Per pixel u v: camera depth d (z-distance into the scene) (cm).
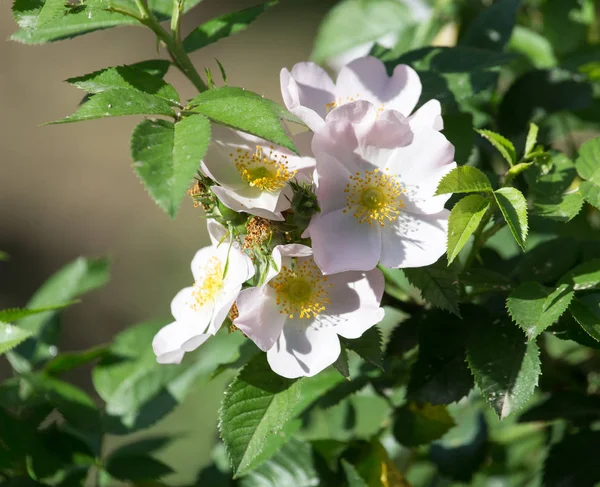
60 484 66
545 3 78
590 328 56
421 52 65
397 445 70
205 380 69
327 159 56
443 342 60
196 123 53
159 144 53
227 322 58
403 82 60
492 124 71
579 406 65
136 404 67
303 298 57
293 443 65
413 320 62
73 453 66
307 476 65
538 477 70
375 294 57
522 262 62
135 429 67
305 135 57
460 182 56
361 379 64
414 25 79
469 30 69
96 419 66
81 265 72
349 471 63
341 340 57
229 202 56
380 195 57
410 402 65
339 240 57
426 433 65
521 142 68
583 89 69
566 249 62
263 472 65
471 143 64
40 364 70
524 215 56
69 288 71
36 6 57
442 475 68
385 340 63
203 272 59
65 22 61
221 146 57
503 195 56
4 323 61
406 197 57
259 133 53
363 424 69
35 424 66
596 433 62
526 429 71
